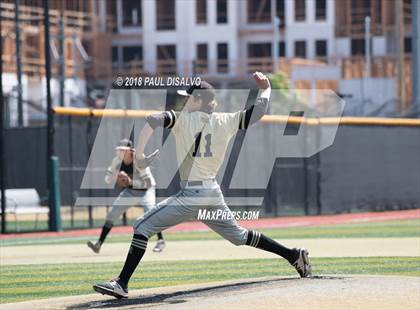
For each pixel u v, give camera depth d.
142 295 22.50
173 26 151.88
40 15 135.00
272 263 31.42
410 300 19.58
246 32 150.75
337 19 148.00
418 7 68.88
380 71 131.25
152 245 40.31
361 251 34.75
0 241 44.81
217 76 142.62
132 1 155.62
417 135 64.75
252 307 19.14
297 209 59.03
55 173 50.38
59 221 50.53
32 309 21.34
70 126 52.25
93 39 146.38
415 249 35.41
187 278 27.69
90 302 22.00
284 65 124.19
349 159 61.31
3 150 50.69
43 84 126.12
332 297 19.97
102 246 40.34
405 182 64.19
